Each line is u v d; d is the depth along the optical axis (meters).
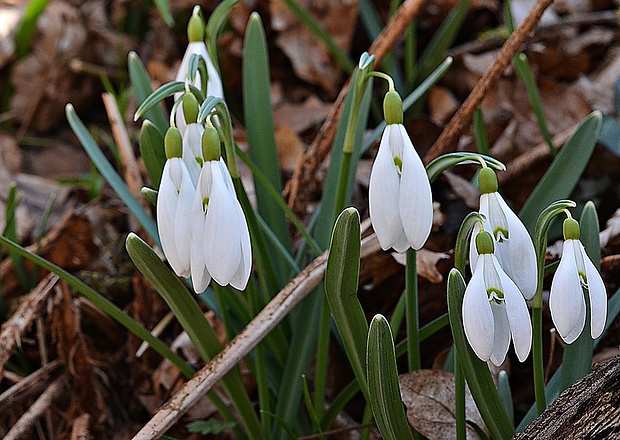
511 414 0.43
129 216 0.61
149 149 0.43
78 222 0.54
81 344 0.49
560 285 0.38
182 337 0.50
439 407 0.43
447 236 0.51
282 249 0.45
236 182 0.42
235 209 0.38
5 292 0.55
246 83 0.48
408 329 0.42
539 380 0.40
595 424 0.38
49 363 0.51
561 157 0.46
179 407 0.42
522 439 0.40
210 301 0.46
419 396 0.43
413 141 0.60
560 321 0.38
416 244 0.38
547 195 0.45
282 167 0.64
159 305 0.51
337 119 0.49
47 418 0.50
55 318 0.49
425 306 0.50
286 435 0.45
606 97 0.65
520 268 0.38
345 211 0.38
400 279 0.50
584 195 0.55
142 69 0.48
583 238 0.42
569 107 0.63
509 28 0.52
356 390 0.45
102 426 0.50
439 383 0.43
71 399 0.50
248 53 0.48
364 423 0.45
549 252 0.48
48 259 0.55
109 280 0.55
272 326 0.43
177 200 0.39
